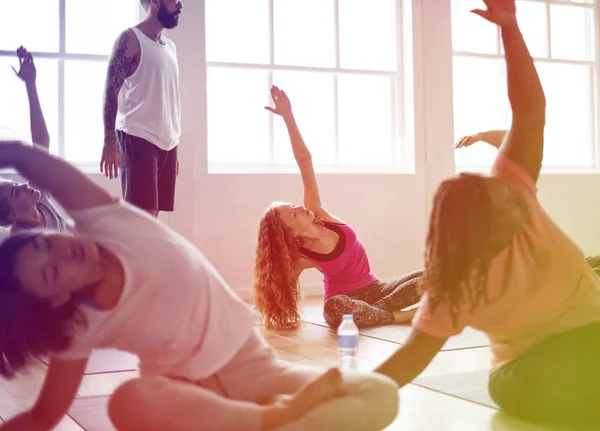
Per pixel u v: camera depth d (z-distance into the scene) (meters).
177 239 1.55
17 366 1.41
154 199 3.98
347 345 3.06
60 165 1.52
